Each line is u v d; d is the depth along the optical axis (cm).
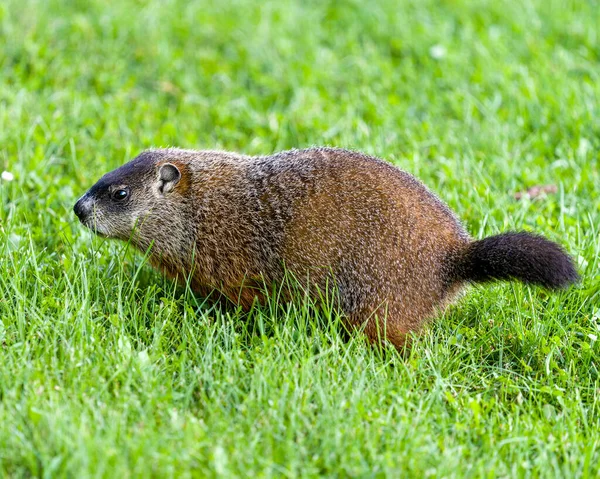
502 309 1031
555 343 977
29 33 1703
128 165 1090
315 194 1008
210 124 1544
